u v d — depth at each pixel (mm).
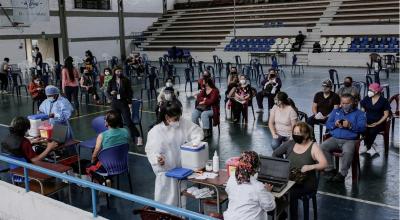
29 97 13961
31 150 5074
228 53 25375
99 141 5094
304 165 4324
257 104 11109
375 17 23312
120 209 5027
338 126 5723
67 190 5562
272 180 3926
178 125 4375
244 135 8367
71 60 10469
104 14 26828
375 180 5723
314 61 22453
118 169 5152
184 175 4055
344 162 5559
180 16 30953
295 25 25141
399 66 19344
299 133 4398
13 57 21766
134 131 7684
